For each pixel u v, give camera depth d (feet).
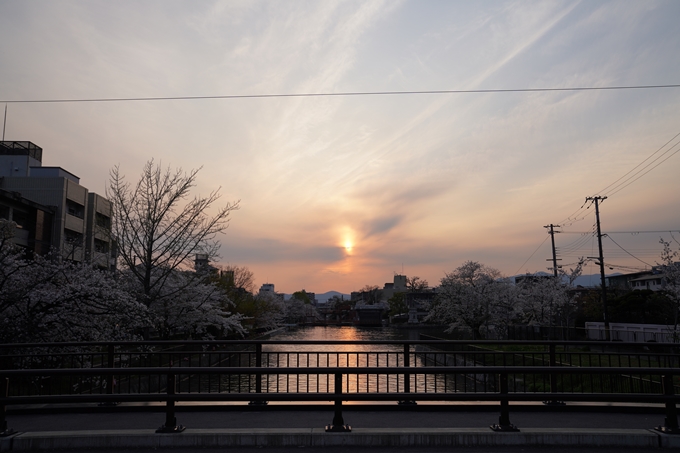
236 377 65.46
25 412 26.25
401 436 21.12
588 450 20.90
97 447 20.72
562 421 24.91
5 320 53.62
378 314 426.51
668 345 27.63
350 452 20.35
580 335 134.10
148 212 87.45
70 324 56.03
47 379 49.88
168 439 20.88
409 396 21.65
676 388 50.96
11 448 20.51
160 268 93.56
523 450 20.77
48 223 124.77
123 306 57.82
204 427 23.36
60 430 22.54
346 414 26.20
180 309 95.04
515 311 162.20
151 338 101.24
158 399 21.20
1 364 29.09
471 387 61.16
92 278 59.26
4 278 52.70
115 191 87.92
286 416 25.81
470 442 21.18
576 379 64.54
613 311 151.94
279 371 20.94
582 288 235.20
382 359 101.14
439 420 24.91
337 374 21.52
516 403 27.40
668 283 108.06
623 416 26.09
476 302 164.86
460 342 30.07
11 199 113.09
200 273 96.94
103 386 47.88
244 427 23.29
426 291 424.87
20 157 140.36
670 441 21.17
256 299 237.45
